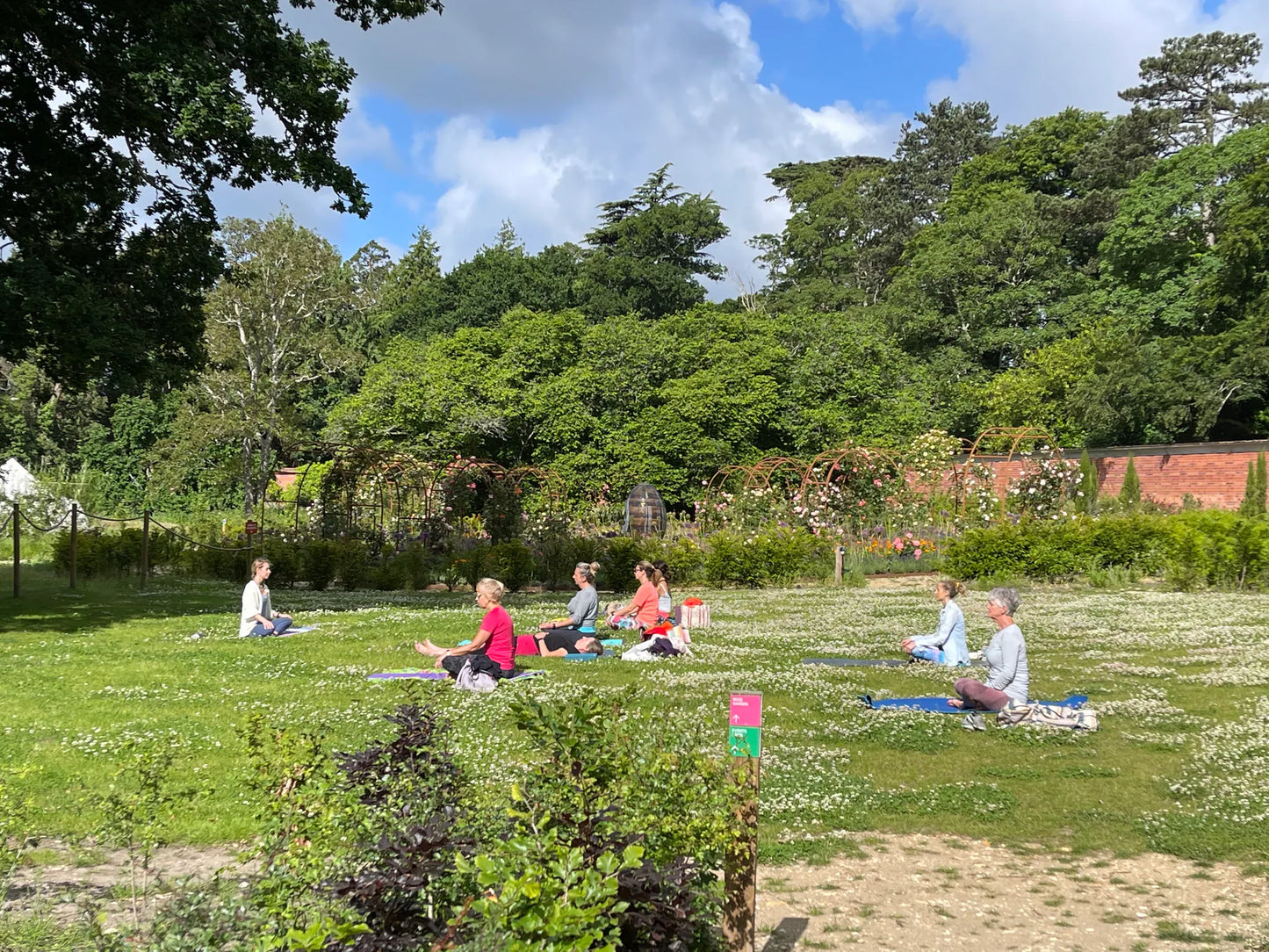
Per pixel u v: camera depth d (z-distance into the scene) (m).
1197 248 47.34
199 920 4.41
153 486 61.03
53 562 27.17
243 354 55.09
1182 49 57.91
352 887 3.99
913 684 12.55
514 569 26.06
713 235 67.31
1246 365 39.19
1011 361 53.25
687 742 5.18
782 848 7.25
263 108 19.84
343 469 31.80
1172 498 38.09
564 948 3.22
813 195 73.31
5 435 60.97
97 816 7.20
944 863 7.02
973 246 52.91
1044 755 9.52
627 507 36.03
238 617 18.42
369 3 20.80
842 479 32.25
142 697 11.16
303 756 5.42
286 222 55.28
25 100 19.25
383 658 13.91
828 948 5.63
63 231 20.03
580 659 14.27
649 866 4.13
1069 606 20.72
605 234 69.19
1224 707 11.21
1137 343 44.19
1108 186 57.59
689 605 17.75
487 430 45.47
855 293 64.38
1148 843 7.29
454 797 5.02
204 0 18.12
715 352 48.00
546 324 48.25
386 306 68.19
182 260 20.45
